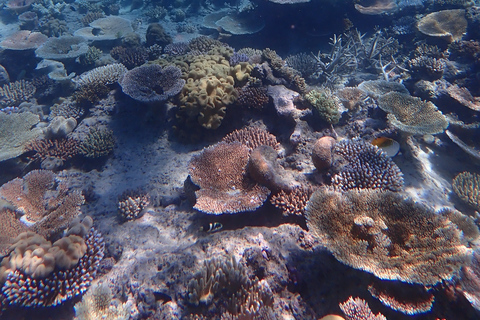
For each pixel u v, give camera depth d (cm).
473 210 106
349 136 127
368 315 67
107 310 80
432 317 69
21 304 83
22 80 207
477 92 154
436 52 177
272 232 87
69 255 89
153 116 151
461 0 220
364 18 238
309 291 75
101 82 169
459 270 71
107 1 397
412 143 127
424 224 75
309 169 110
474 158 127
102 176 135
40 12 343
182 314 75
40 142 144
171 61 160
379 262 69
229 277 76
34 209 117
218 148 109
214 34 279
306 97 126
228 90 135
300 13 231
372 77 187
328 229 75
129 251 98
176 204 116
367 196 80
